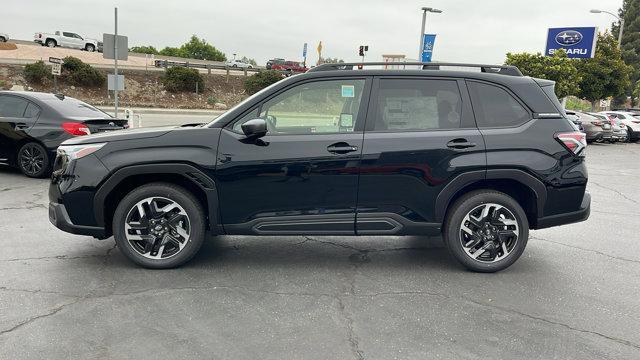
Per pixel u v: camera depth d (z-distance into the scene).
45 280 4.36
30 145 8.96
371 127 4.60
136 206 4.57
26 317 3.64
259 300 4.05
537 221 4.70
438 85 4.70
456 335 3.52
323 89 4.66
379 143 4.52
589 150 20.00
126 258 4.97
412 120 4.64
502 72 4.93
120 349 3.22
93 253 5.11
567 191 4.66
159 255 4.65
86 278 4.43
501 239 4.71
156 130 4.65
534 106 4.70
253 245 5.55
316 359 3.15
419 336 3.49
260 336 3.44
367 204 4.58
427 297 4.18
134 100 36.28
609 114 25.59
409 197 4.58
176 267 4.73
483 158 4.54
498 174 4.55
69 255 5.03
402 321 3.72
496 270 4.76
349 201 4.56
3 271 4.55
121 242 4.59
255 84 41.97
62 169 4.57
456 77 4.72
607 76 33.84
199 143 4.50
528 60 28.94
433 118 4.65
